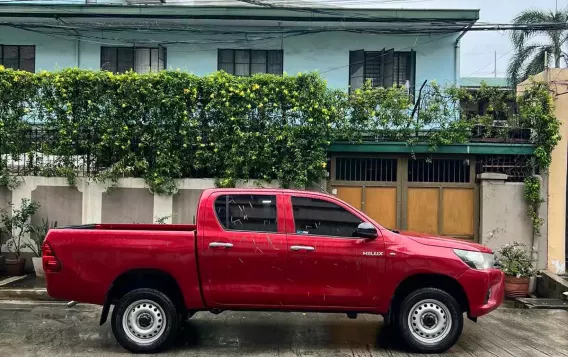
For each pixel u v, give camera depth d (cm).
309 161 1077
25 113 1096
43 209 1112
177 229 716
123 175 1110
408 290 647
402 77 1506
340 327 754
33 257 1076
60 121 1091
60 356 610
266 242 625
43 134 1115
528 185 1093
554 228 1112
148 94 1080
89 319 796
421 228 1134
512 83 1967
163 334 623
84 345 657
